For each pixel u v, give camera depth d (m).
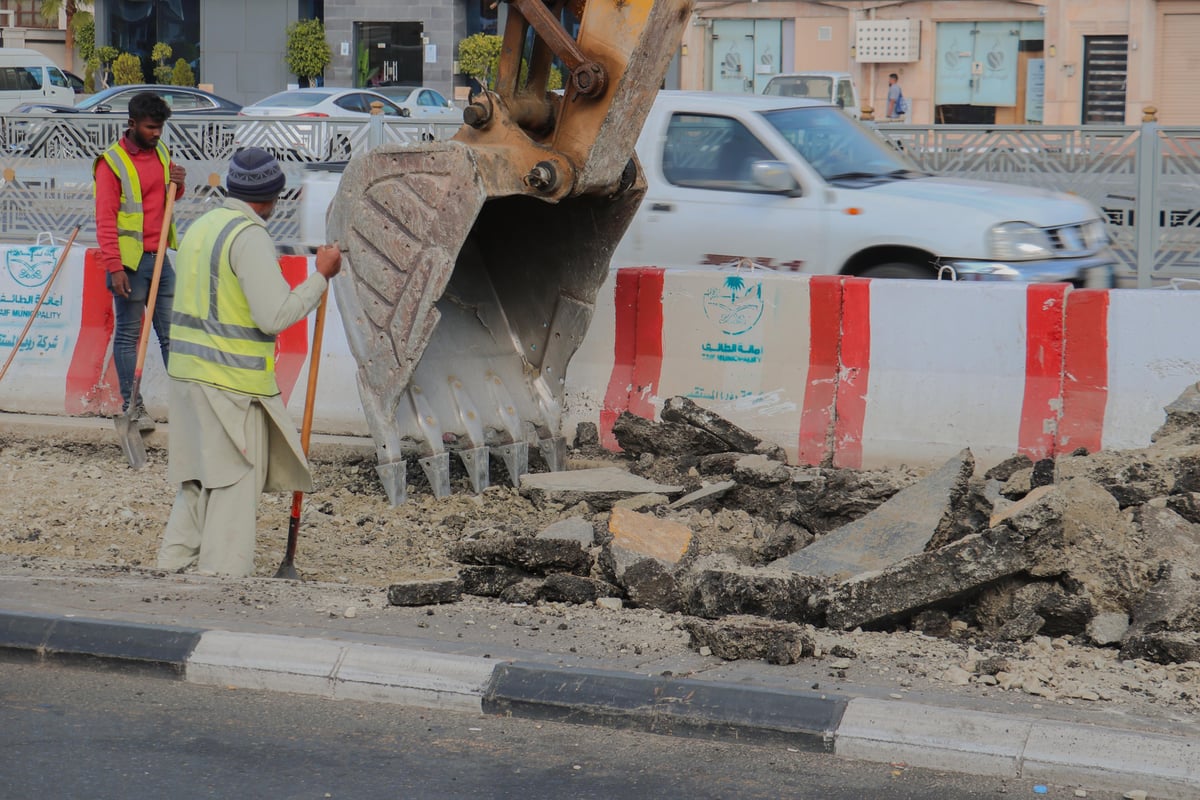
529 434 10.85
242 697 6.74
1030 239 13.18
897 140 17.62
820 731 6.08
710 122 14.25
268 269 8.26
